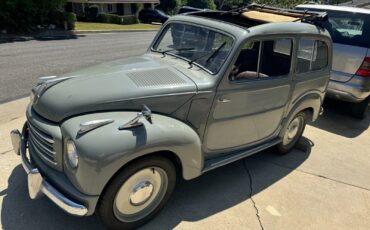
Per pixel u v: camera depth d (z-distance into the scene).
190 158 3.13
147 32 24.75
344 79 6.13
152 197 3.16
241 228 3.32
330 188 4.22
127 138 2.65
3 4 16.67
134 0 39.44
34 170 2.79
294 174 4.46
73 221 3.16
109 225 2.95
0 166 3.87
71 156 2.64
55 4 19.95
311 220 3.57
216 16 4.37
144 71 3.44
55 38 17.00
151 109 3.10
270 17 4.27
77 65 9.98
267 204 3.75
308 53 4.30
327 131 6.11
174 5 48.62
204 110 3.38
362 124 6.61
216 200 3.71
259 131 4.12
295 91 4.30
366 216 3.76
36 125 2.95
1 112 5.46
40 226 3.06
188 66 3.63
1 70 8.66
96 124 2.65
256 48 3.60
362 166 4.89
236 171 4.38
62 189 2.75
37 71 8.79
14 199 3.36
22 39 15.77
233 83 3.47
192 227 3.25
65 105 2.86
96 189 2.62
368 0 24.67
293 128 4.85
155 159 2.91
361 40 5.98
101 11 37.34
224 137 3.73
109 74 3.33
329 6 6.99
